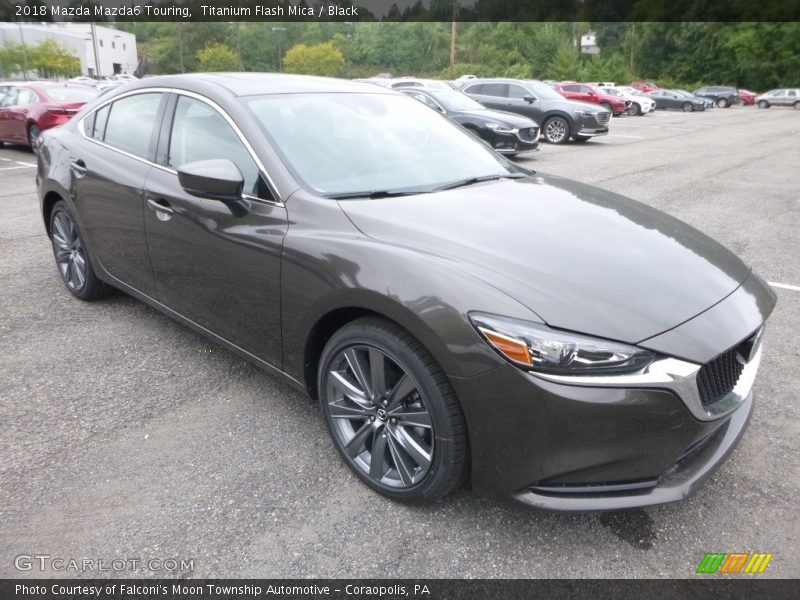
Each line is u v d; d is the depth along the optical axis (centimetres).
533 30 8056
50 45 5738
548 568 208
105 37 8256
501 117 1223
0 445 266
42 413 291
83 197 370
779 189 917
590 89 2864
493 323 194
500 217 253
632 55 7069
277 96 307
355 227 240
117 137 362
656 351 191
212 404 302
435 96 1285
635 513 234
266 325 267
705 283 224
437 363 208
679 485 207
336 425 250
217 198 256
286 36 8925
